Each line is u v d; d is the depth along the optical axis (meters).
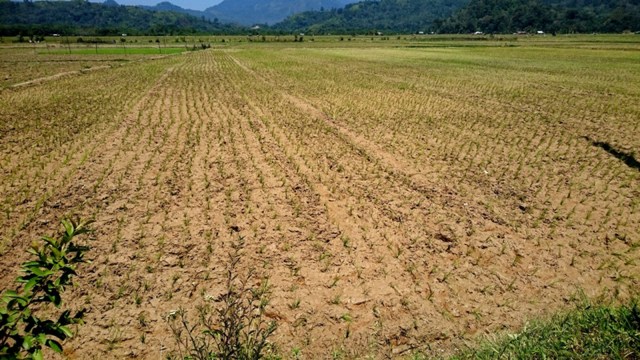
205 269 6.13
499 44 92.38
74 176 9.76
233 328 3.55
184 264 6.25
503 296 5.70
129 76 32.34
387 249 6.83
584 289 5.85
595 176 10.39
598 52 62.34
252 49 82.62
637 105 20.11
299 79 30.95
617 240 7.26
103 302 5.34
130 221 7.59
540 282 6.02
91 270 5.99
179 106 19.14
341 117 16.98
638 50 65.31
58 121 15.37
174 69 38.97
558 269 6.35
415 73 36.16
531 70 38.47
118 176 9.84
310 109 18.66
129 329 4.89
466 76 33.66
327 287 5.81
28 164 10.51
